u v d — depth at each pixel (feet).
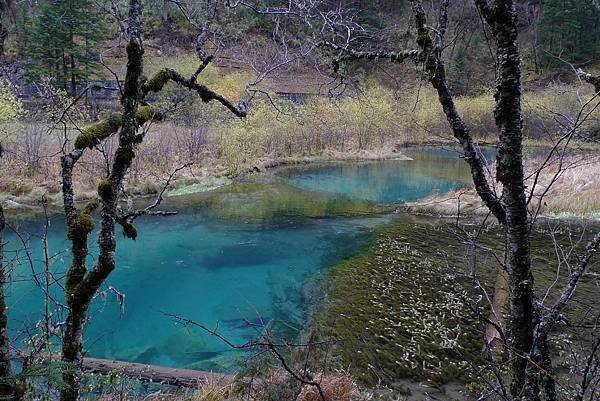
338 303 24.82
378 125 77.87
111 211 6.34
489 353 7.00
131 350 20.67
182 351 20.68
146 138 56.65
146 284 27.66
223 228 38.83
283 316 23.79
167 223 39.40
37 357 8.18
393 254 32.27
